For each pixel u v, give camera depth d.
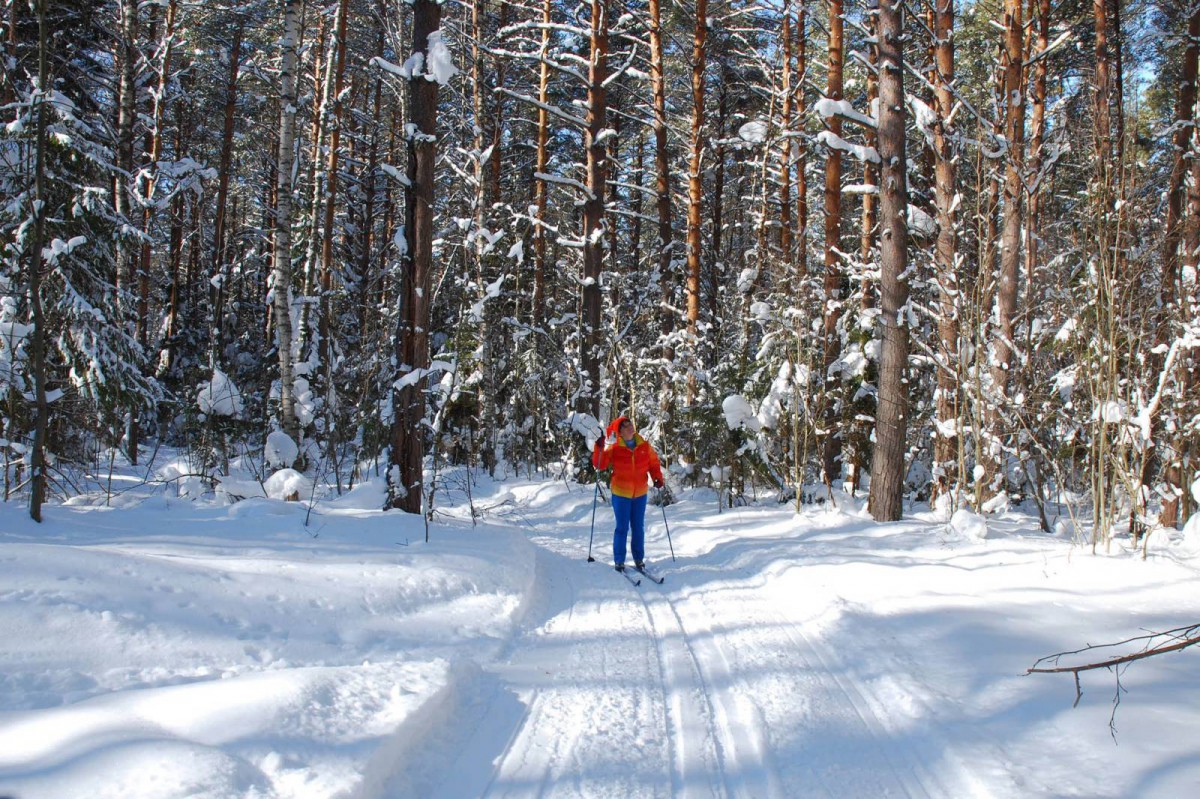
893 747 3.53
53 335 8.97
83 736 2.71
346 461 15.21
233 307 25.42
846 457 11.74
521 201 21.53
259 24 18.77
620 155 24.28
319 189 15.91
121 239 9.40
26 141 7.88
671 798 3.05
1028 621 4.87
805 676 4.42
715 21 15.93
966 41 15.56
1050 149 9.08
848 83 14.77
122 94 14.88
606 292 16.48
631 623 5.58
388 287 19.64
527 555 7.12
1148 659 4.12
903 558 6.83
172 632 3.91
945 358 9.36
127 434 13.83
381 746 3.02
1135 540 6.78
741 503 11.42
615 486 7.57
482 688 4.09
